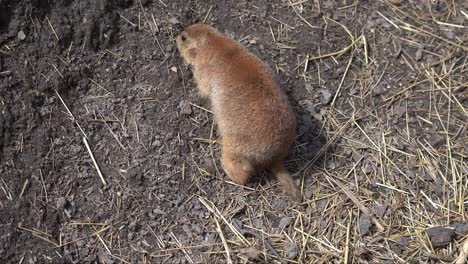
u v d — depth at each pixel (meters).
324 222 1.92
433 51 2.16
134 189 1.94
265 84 1.91
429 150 2.01
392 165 1.99
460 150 2.02
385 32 2.18
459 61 2.15
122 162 1.96
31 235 1.87
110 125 1.99
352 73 2.11
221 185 1.96
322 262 1.88
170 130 2.00
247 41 2.11
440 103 2.09
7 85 1.97
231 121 1.90
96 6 2.06
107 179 1.94
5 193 1.90
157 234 1.90
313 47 2.13
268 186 1.96
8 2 2.01
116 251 1.88
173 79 2.05
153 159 1.97
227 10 2.15
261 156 1.90
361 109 2.06
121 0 2.09
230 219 1.92
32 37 2.02
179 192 1.95
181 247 1.89
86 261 1.87
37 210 1.89
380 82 2.10
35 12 2.03
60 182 1.93
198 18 2.13
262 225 1.92
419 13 2.23
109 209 1.92
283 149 1.91
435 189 1.96
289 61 2.10
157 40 2.08
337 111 2.05
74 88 2.01
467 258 1.88
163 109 2.02
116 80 2.04
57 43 2.02
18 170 1.92
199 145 1.99
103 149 1.97
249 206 1.94
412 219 1.93
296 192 1.93
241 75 1.91
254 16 2.15
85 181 1.94
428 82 2.12
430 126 2.05
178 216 1.92
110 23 2.07
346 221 1.92
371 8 2.22
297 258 1.88
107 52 2.05
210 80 1.95
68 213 1.90
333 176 1.97
